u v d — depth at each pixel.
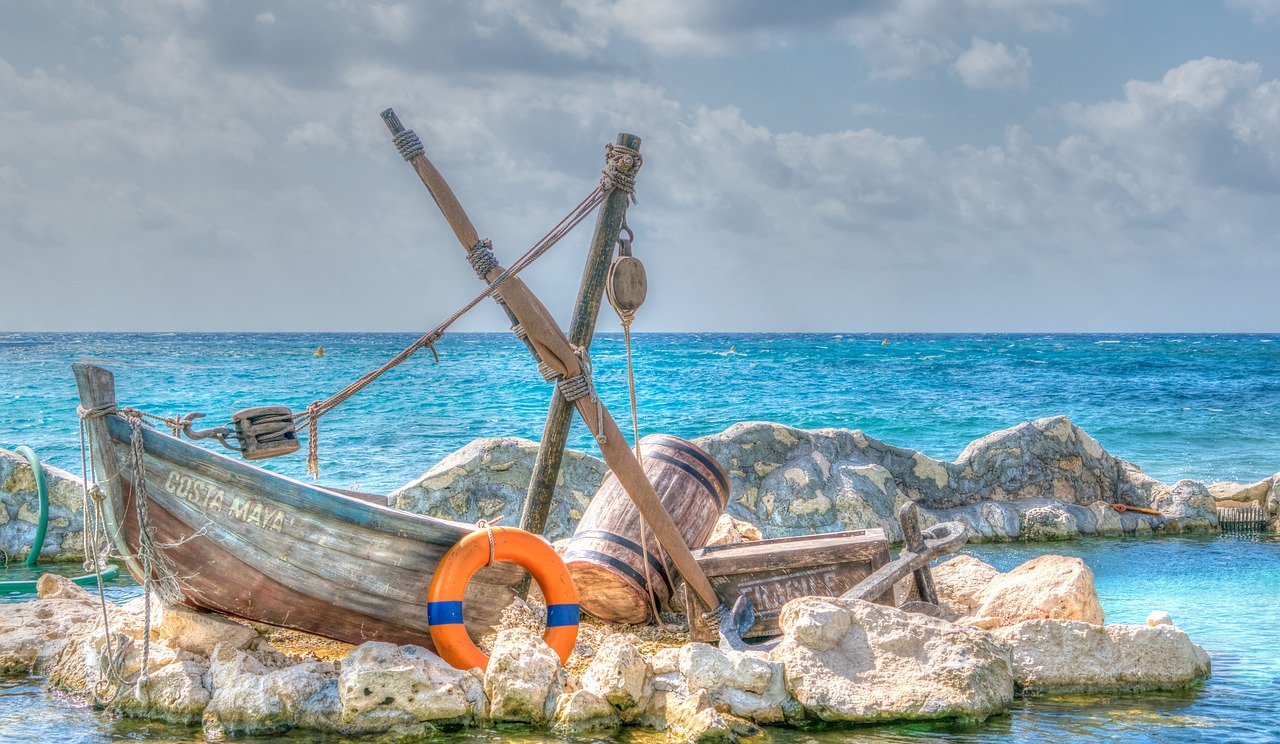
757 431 15.05
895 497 15.02
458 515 13.26
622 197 8.64
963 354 82.56
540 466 8.81
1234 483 17.33
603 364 58.78
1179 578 12.06
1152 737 6.67
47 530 13.07
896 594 9.41
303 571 7.59
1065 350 96.44
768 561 8.83
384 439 24.86
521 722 6.95
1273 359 74.75
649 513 8.43
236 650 7.49
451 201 8.33
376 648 7.10
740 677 7.20
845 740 6.71
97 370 7.29
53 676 7.83
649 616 9.31
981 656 7.35
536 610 9.23
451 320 8.44
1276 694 7.61
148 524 7.38
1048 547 14.48
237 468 7.41
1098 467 16.56
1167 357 78.50
